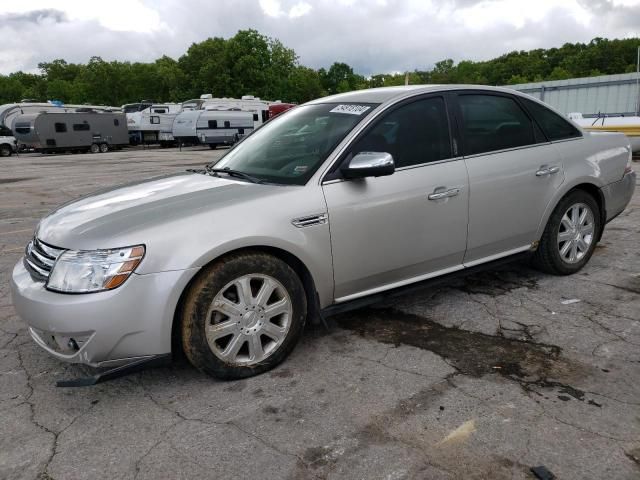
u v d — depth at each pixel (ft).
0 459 7.91
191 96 219.20
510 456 7.50
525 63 388.16
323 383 9.66
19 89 275.80
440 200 11.60
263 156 11.95
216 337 9.50
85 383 8.67
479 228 12.41
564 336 11.14
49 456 7.93
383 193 10.89
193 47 233.76
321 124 11.80
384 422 8.41
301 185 10.33
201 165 60.70
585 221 14.74
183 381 9.95
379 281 11.32
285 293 10.06
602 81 88.07
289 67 215.51
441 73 372.99
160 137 114.32
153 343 8.95
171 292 8.89
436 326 11.88
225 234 9.27
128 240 8.77
